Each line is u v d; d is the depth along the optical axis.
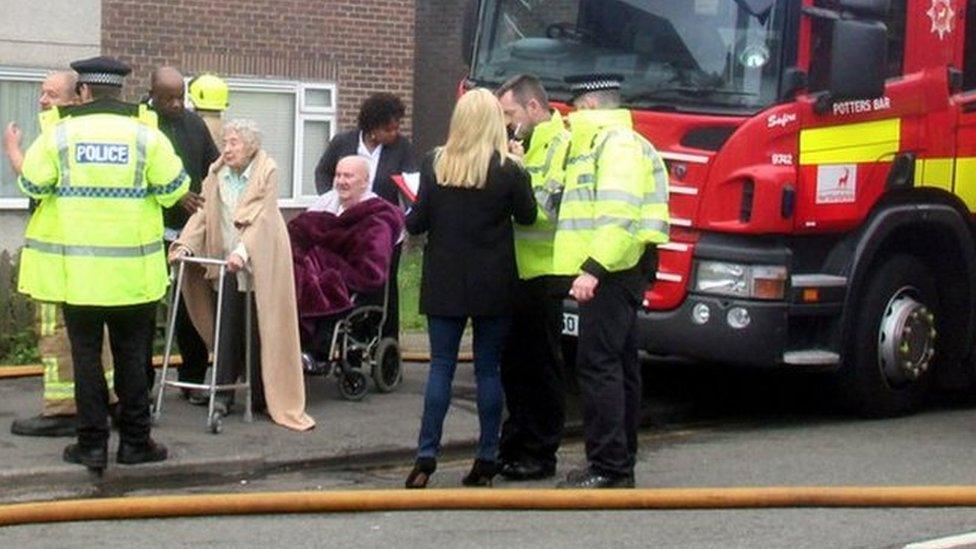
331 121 26.80
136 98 24.73
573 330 14.77
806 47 14.20
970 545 10.41
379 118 15.41
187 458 12.31
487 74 15.76
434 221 11.65
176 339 15.24
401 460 13.17
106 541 10.27
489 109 11.55
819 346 14.83
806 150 14.26
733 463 13.17
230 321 13.63
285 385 13.63
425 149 33.38
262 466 12.53
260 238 13.43
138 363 12.01
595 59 14.94
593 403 11.59
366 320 14.95
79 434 11.88
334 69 26.77
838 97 14.08
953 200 15.45
